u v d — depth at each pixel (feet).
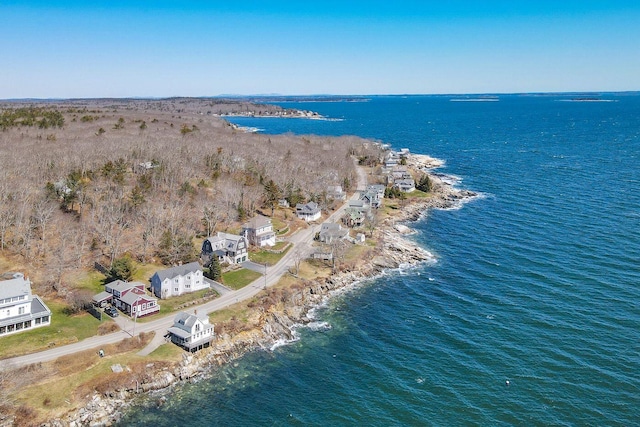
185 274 348.18
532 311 326.24
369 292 375.66
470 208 586.86
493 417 231.91
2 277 333.42
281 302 347.77
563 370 262.67
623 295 338.75
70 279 347.15
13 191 424.87
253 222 447.01
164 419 236.84
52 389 242.17
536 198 610.65
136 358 270.67
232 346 296.30
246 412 241.76
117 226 424.05
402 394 251.19
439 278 392.68
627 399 239.09
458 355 282.97
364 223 518.37
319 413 239.71
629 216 512.63
